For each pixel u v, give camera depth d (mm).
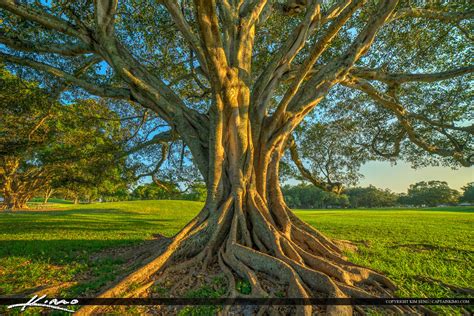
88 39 7012
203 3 4816
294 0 9383
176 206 36250
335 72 7055
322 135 12273
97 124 11547
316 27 7926
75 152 11125
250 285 4703
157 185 13758
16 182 31625
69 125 10867
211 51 5613
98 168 11281
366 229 14305
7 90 8781
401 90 10672
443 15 7719
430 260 7293
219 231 6262
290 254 5598
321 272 4891
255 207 6566
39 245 9188
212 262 5914
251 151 7023
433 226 15578
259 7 7840
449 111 10062
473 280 5762
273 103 12781
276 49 10734
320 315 3910
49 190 37531
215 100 6375
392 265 6719
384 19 6441
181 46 10422
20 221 17891
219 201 6695
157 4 8711
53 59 9438
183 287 4895
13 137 10477
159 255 5590
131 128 12781
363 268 5602
